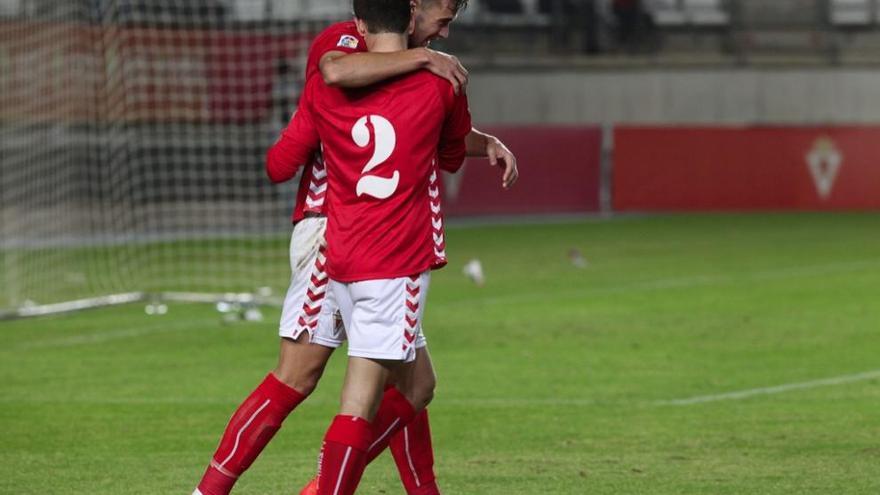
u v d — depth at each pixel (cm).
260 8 7075
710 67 9856
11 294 4825
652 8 10269
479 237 7006
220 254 6075
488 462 2219
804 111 9900
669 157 8562
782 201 8588
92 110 6519
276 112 6431
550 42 10156
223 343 3619
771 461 2212
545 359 3328
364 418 1546
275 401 1655
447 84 1536
